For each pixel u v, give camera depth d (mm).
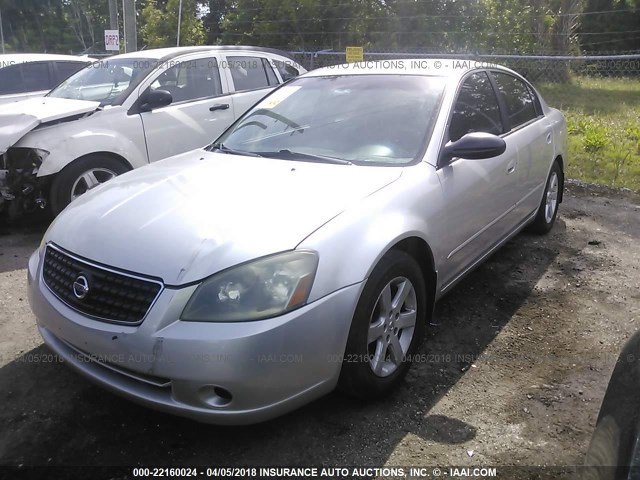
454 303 4047
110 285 2537
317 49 17734
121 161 5688
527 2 18703
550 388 3090
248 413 2408
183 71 6273
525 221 4781
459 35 17547
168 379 2398
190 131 6156
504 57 11516
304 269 2479
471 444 2674
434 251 3188
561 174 5469
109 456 2600
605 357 3389
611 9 28766
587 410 2906
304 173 3168
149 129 5836
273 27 18109
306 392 2523
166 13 20469
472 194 3562
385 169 3219
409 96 3756
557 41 18922
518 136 4371
